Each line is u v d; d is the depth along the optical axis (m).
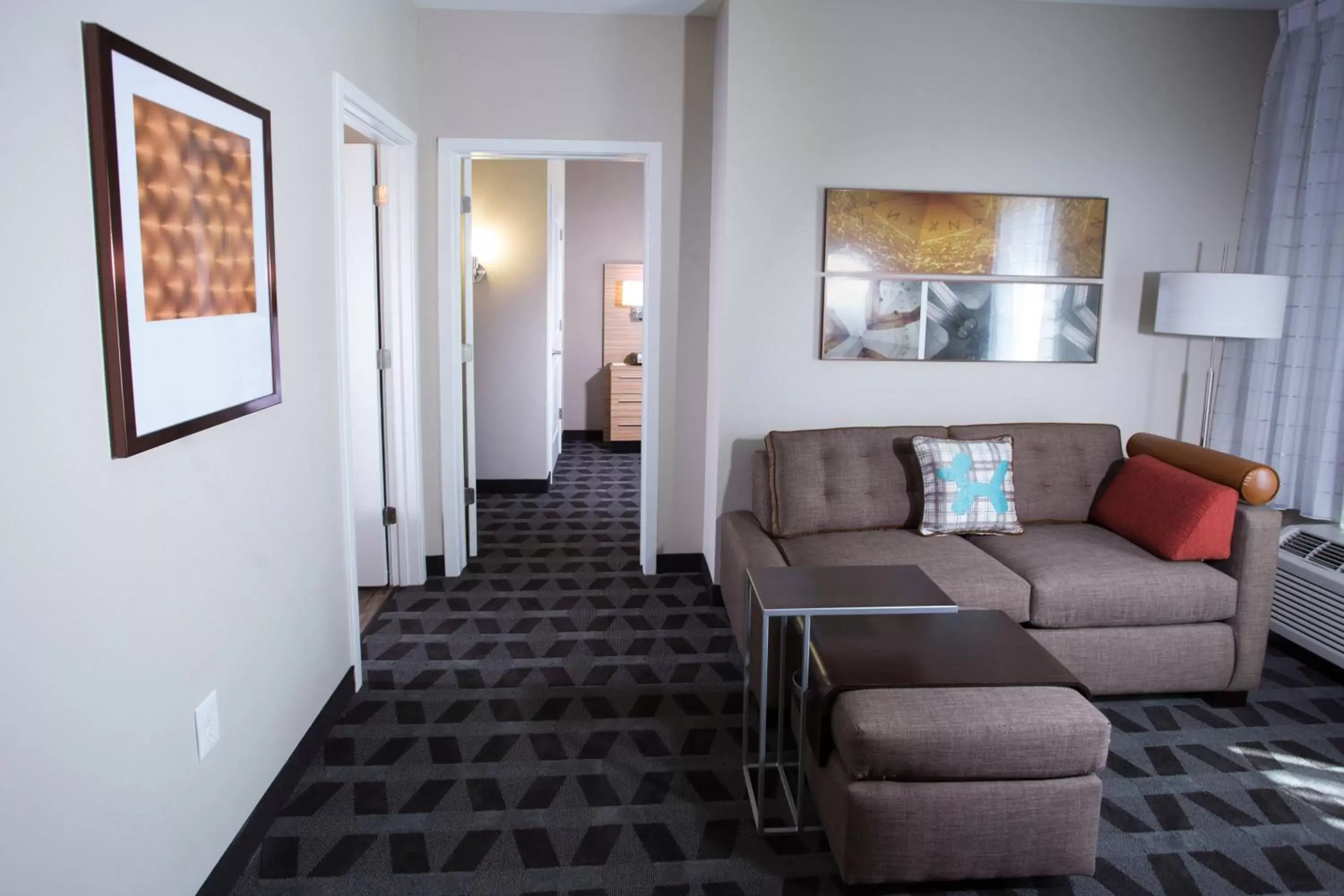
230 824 1.97
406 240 3.67
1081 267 3.72
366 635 3.40
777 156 3.54
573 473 6.39
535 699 2.88
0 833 1.21
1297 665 3.24
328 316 2.63
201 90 1.75
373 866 2.05
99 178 1.42
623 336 7.66
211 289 1.81
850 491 3.32
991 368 3.76
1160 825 2.25
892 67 3.53
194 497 1.79
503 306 5.49
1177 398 3.85
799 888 2.01
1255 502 2.85
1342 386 3.40
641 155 3.84
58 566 1.34
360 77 2.95
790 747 2.58
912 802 1.90
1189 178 3.72
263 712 2.16
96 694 1.44
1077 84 3.62
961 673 2.09
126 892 1.54
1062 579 2.80
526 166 5.34
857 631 2.34
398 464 3.84
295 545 2.37
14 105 1.22
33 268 1.27
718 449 3.68
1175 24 3.61
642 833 2.19
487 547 4.52
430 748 2.57
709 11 3.69
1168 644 2.82
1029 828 1.93
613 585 3.98
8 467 1.22
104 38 1.40
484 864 2.07
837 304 3.63
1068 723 1.92
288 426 2.32
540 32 3.73
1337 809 2.34
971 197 3.62
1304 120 3.53
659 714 2.79
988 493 3.24
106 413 1.46
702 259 3.92
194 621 1.79
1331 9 3.40
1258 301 3.29
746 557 3.03
